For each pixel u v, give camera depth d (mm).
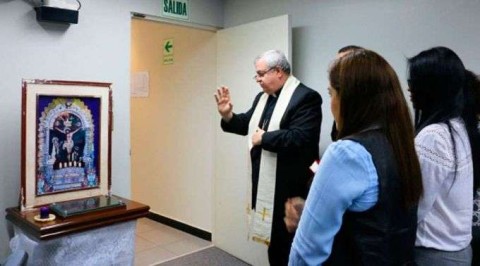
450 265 1224
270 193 2197
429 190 1184
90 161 2088
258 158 2277
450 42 2145
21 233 1858
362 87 972
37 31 2279
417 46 2271
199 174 3641
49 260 1742
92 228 1833
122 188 2732
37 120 1896
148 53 4090
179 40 3736
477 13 2039
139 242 3549
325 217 943
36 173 1909
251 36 2967
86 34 2498
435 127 1201
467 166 1224
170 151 3936
